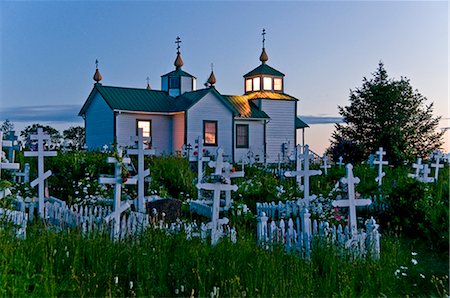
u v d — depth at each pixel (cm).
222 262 771
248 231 1236
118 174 1098
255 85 4591
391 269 884
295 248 959
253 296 682
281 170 2662
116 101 3794
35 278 666
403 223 1283
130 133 3834
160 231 905
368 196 1576
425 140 5269
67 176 1797
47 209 1274
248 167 2897
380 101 5188
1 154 1297
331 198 1664
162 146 3978
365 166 2550
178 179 1917
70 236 829
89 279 678
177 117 3959
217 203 1105
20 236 870
